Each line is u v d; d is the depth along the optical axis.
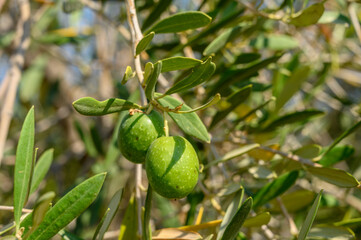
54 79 0.80
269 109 0.44
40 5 0.74
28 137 0.32
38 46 0.71
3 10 0.69
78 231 0.53
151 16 0.39
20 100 0.77
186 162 0.30
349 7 0.41
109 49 0.69
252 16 0.39
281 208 0.39
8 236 0.30
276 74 0.44
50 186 0.59
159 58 0.45
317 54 0.59
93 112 0.30
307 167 0.37
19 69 0.41
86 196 0.31
